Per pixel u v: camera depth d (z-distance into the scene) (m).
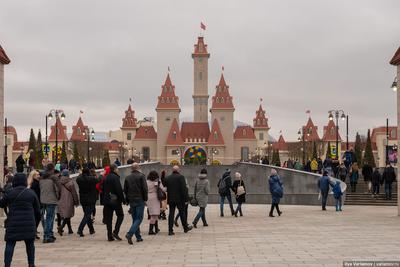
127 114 177.38
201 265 12.38
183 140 163.50
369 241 16.23
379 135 114.00
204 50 170.00
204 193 21.28
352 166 37.44
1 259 13.75
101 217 26.42
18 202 11.77
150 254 14.23
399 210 25.89
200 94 169.88
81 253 14.51
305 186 38.81
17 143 119.94
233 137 163.00
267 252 14.25
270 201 38.34
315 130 151.38
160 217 24.88
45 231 16.80
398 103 26.20
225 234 18.75
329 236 17.61
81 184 18.50
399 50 26.48
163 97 162.00
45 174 16.91
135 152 163.62
